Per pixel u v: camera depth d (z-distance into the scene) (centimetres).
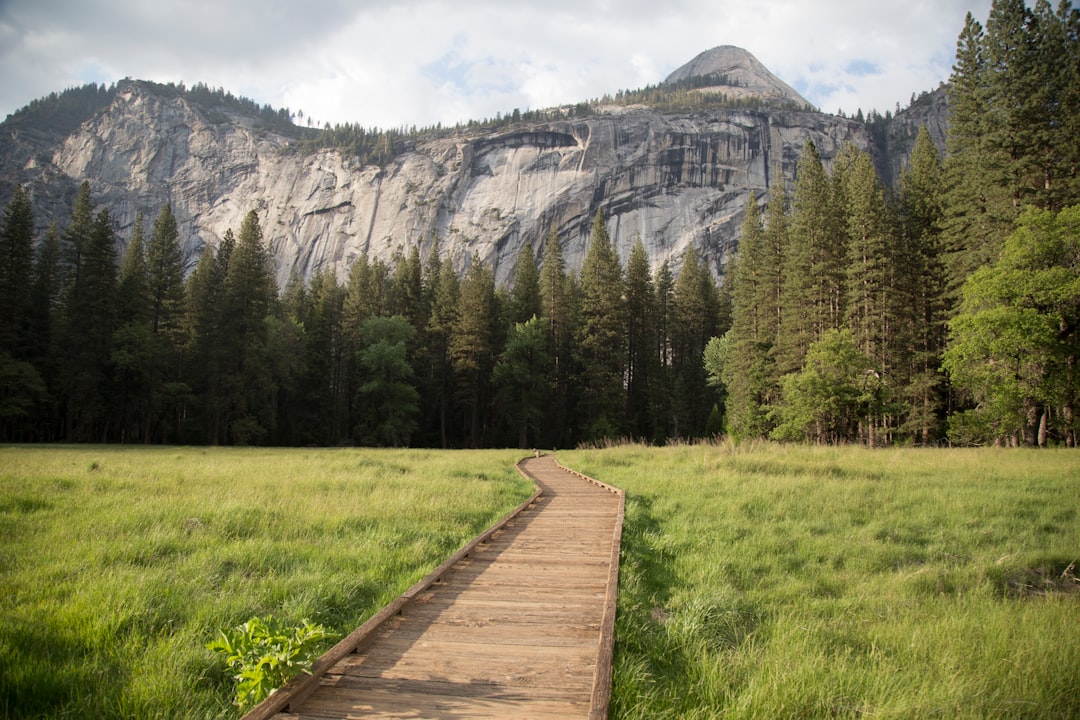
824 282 4088
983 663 454
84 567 633
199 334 5412
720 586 674
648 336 6544
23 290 4825
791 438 3481
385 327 5759
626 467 2133
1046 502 1201
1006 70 3119
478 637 494
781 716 373
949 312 3697
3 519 876
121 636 464
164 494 1174
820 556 843
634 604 603
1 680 374
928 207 4181
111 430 5422
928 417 3747
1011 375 2562
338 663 439
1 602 521
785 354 4222
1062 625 531
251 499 1114
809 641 505
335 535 862
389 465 2102
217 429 5041
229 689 405
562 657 451
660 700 400
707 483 1494
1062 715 386
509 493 1454
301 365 5841
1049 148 3017
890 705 387
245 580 623
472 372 5869
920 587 702
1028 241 2517
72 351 4822
